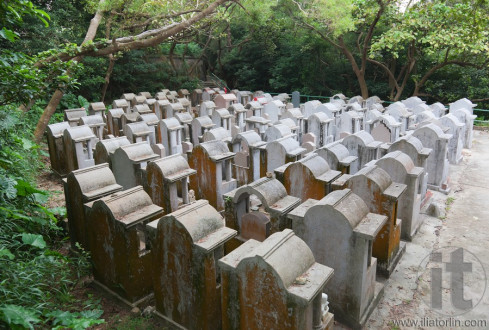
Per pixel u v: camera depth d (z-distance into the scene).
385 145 8.77
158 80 24.19
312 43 22.83
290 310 3.50
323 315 4.06
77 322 4.10
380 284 5.46
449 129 10.90
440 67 19.56
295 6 20.33
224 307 4.07
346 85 25.72
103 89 20.41
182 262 4.41
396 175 6.75
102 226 5.18
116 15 16.53
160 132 12.34
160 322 4.86
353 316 4.78
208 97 21.28
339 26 17.19
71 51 12.02
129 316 4.99
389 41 16.58
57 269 5.47
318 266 3.86
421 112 13.77
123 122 13.09
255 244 4.27
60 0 18.03
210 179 7.91
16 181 6.48
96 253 5.44
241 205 5.97
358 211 4.78
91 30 14.55
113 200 5.06
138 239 5.07
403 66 21.88
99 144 8.45
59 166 10.00
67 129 9.40
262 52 26.86
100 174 5.92
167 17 14.90
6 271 4.76
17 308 3.85
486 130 16.73
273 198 5.37
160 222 4.50
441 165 9.23
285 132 10.30
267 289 3.63
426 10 16.03
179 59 27.34
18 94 5.78
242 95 20.88
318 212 4.75
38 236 5.61
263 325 3.77
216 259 4.84
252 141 8.95
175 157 6.94
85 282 5.64
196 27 17.41
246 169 8.99
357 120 13.60
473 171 11.07
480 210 8.33
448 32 15.85
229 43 26.94
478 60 18.62
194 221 4.39
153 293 5.41
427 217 7.99
